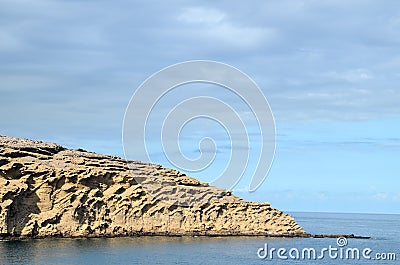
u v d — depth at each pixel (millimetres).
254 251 134125
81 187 146875
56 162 148000
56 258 109312
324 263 122250
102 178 153250
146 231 155750
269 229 173250
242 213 172000
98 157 158875
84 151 162875
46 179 140500
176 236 158250
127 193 155750
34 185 139250
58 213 140500
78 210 143875
